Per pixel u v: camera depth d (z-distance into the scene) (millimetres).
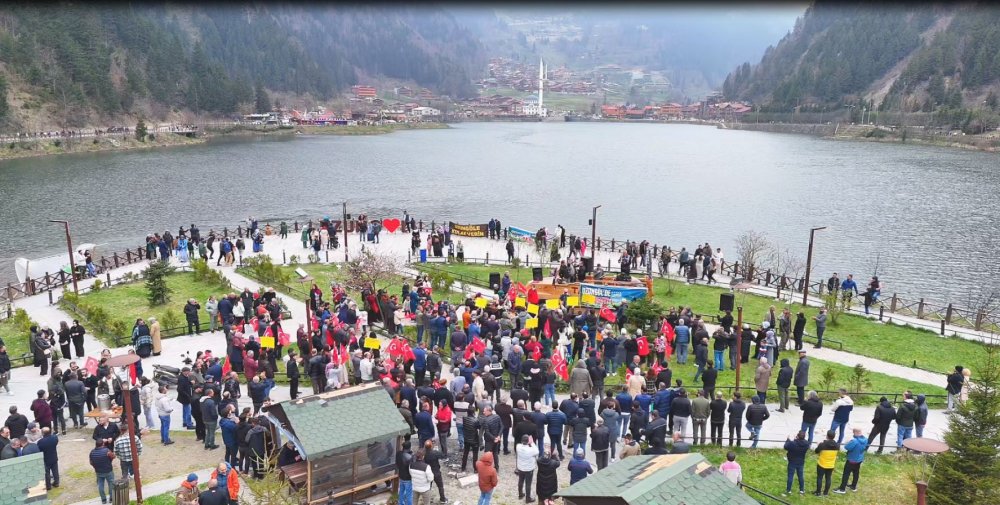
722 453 22094
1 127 149000
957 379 24766
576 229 78938
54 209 85625
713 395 24672
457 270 47625
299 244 56562
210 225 78000
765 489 20109
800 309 39000
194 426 23969
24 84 165000
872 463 21609
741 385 27594
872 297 39406
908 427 21891
